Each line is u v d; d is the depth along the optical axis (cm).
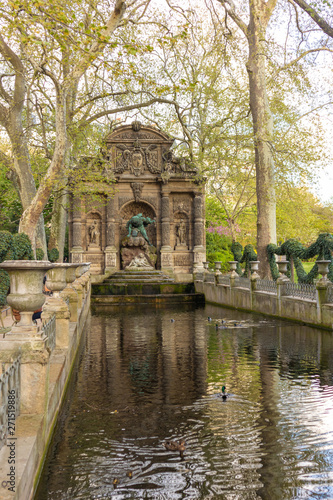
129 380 1092
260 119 3036
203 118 4019
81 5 2030
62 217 3525
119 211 4250
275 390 986
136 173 4231
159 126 4181
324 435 718
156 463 621
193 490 547
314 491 545
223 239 5784
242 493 540
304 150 3112
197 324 2156
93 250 4191
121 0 1973
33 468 511
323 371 1152
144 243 4147
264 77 3066
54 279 1085
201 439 708
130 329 2023
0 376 468
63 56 2350
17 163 2508
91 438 713
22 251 1786
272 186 3048
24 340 612
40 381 615
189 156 4106
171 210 4319
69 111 2917
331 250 1977
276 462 623
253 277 2630
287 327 1961
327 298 1888
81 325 1828
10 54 2216
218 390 993
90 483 562
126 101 3438
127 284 3691
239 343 1588
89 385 1047
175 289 3741
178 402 908
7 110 2530
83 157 3291
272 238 3006
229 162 3541
